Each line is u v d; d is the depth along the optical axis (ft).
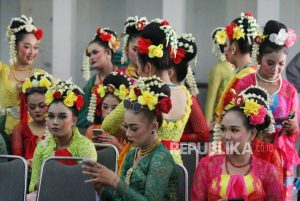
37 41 52.34
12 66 51.83
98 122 48.52
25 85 46.55
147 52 39.58
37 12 63.82
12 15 64.18
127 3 63.93
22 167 40.55
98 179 34.81
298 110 42.96
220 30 55.93
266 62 41.70
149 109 36.04
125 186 34.94
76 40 63.67
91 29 64.03
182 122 39.73
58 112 41.88
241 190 36.35
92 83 51.31
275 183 36.63
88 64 53.78
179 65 41.47
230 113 37.06
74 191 39.91
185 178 38.34
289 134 42.22
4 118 50.49
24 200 40.34
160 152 36.01
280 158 41.45
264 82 42.01
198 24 63.16
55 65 61.87
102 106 45.73
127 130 36.29
